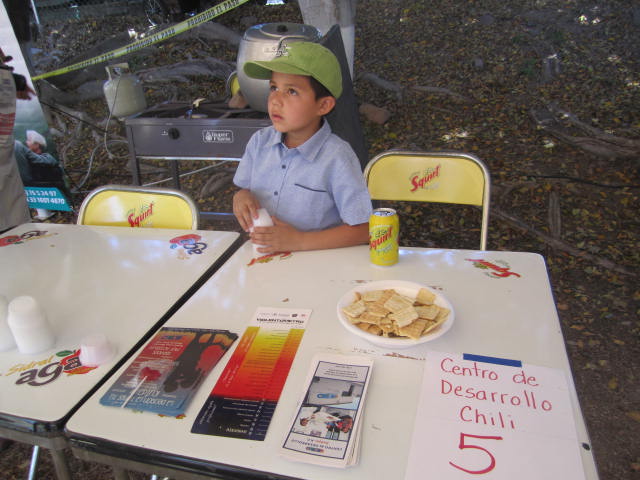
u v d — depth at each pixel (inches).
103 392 39.3
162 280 56.3
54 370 42.0
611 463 70.6
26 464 74.5
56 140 201.9
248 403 37.4
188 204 72.0
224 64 233.0
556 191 142.6
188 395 38.3
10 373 41.8
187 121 107.4
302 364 41.2
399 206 145.6
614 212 133.2
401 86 210.2
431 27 249.0
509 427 33.9
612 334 94.2
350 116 113.4
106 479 71.3
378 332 42.6
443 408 35.7
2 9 127.0
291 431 34.4
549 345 41.9
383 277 54.2
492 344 42.3
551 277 112.2
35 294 54.2
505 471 30.7
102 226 72.2
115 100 135.7
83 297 53.1
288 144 67.2
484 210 73.0
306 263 58.2
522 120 182.9
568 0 246.5
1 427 37.8
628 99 186.4
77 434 35.5
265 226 60.2
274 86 60.9
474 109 193.5
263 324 46.9
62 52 249.3
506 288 50.7
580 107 186.7
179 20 223.5
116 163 184.5
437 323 42.3
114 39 246.5
